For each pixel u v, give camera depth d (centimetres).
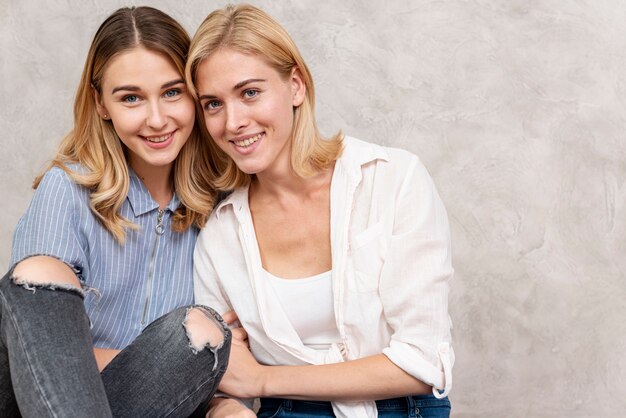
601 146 243
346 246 180
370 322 181
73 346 147
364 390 176
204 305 182
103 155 187
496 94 244
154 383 164
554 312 247
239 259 192
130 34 178
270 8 247
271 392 181
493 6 243
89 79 185
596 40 241
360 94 247
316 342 190
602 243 245
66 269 165
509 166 245
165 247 195
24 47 257
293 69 182
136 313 192
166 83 179
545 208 245
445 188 247
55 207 178
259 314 186
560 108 243
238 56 173
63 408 139
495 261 247
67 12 255
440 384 175
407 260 177
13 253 176
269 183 188
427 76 245
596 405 247
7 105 259
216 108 179
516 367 249
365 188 183
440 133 246
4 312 152
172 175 196
